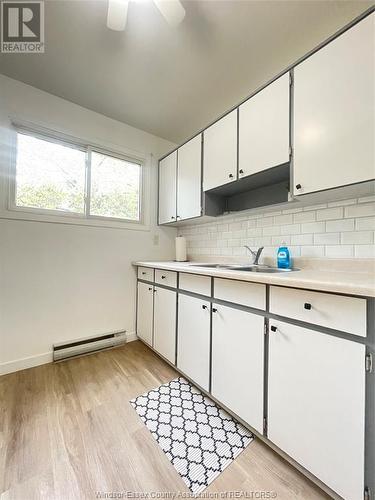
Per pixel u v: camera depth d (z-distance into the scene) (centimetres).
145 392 152
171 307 179
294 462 98
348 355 80
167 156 248
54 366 185
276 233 174
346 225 135
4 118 174
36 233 187
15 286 177
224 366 129
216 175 183
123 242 237
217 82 179
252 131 153
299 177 126
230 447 110
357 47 103
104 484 91
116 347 223
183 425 124
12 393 149
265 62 159
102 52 152
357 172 104
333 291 82
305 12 123
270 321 106
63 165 206
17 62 161
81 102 205
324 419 86
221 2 119
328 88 113
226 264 208
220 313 133
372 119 100
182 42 143
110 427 121
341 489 81
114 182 237
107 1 121
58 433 116
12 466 97
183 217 221
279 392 101
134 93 193
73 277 205
